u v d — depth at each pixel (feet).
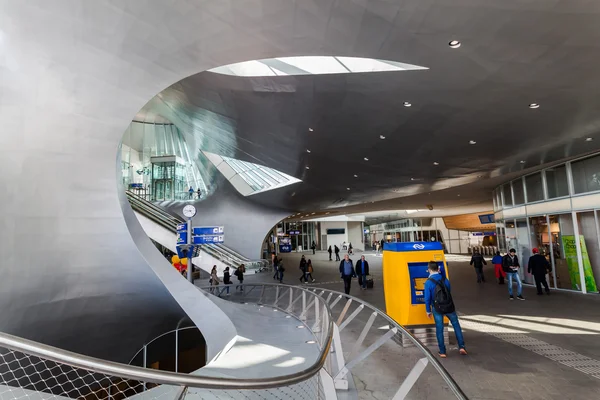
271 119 36.50
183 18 16.16
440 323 19.30
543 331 24.11
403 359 18.97
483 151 39.24
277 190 82.64
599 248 39.96
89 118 20.27
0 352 21.54
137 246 25.99
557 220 45.93
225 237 103.86
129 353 31.89
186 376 7.35
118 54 17.98
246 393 14.15
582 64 18.94
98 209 23.56
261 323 29.73
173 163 110.11
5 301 21.65
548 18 15.01
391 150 41.81
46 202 21.58
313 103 30.01
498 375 16.35
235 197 104.12
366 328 17.79
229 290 58.54
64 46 17.22
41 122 19.35
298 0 14.93
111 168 22.61
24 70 17.60
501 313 30.55
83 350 28.60
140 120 107.96
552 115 27.37
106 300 26.81
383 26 16.49
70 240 23.32
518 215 54.95
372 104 28.27
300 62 25.11
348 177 62.28
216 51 18.49
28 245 21.62
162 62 18.76
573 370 16.88
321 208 112.88
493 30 16.29
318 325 26.02
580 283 41.60
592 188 40.68
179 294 27.89
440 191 75.36
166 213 91.50
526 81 21.43
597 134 32.27
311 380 14.21
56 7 15.65
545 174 48.37
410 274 22.25
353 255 155.02
